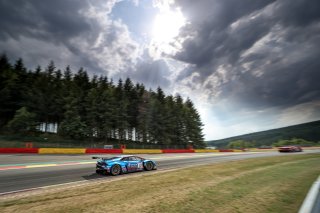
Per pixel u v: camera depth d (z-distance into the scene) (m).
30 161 15.98
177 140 55.25
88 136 45.00
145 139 51.00
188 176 9.84
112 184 8.12
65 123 40.81
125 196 6.23
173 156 25.34
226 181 8.36
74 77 55.91
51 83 50.22
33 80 49.50
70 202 5.66
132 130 55.66
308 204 4.93
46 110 44.34
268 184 7.65
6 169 11.94
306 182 7.95
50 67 55.56
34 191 7.39
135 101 55.59
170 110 54.44
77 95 44.66
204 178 9.23
